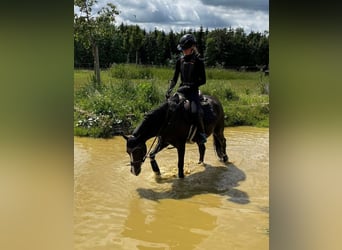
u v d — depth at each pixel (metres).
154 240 4.01
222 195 5.44
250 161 7.21
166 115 5.59
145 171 6.52
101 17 14.00
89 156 7.53
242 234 4.15
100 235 4.09
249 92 15.16
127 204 5.05
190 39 5.77
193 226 4.38
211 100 6.66
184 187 5.76
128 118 10.13
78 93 12.63
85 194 5.40
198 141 6.07
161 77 17.28
